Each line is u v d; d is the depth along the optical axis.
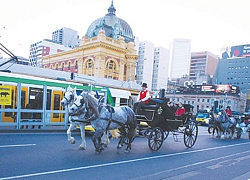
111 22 45.16
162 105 9.43
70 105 8.67
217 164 8.23
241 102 73.12
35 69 23.31
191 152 9.93
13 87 13.37
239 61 99.81
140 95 10.01
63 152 7.89
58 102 15.06
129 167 6.87
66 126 13.99
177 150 10.08
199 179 6.39
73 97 8.66
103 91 15.38
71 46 92.44
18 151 7.55
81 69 40.41
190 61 138.12
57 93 14.98
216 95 69.00
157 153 9.07
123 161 7.44
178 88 82.31
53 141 9.70
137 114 9.66
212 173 7.05
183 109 11.77
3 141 8.96
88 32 46.22
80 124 8.48
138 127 9.80
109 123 8.13
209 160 8.74
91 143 9.88
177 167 7.36
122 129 9.05
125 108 8.91
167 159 8.26
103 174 6.05
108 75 39.28
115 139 11.46
